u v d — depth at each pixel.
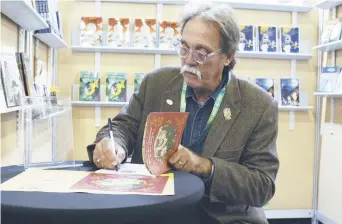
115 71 3.18
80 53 3.14
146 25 3.08
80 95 3.08
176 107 1.35
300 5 3.21
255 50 3.19
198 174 1.14
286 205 3.37
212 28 1.19
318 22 3.38
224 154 1.25
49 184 0.92
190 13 1.23
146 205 0.77
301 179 3.39
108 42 3.06
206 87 1.28
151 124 0.97
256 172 1.21
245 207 1.28
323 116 3.24
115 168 1.12
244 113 1.28
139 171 1.10
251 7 3.25
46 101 1.22
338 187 2.96
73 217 0.73
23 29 1.92
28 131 1.16
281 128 3.36
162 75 1.44
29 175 1.02
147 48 3.04
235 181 1.15
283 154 3.37
